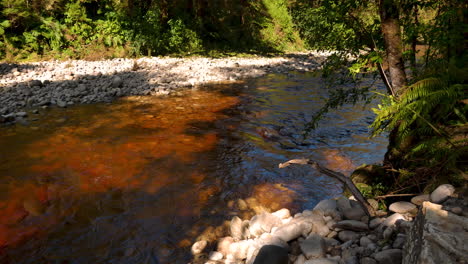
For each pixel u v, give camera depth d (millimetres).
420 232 2096
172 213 4109
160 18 20406
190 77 13266
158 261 3250
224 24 25109
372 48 4512
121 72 13484
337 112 8695
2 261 3258
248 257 3037
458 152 3031
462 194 2703
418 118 3594
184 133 7113
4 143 6332
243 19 26062
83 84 10984
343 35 4613
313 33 4848
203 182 4953
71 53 15695
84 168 5348
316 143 6625
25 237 3631
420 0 3951
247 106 9344
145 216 4043
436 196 2789
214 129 7418
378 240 2803
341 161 5727
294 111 8867
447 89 3117
